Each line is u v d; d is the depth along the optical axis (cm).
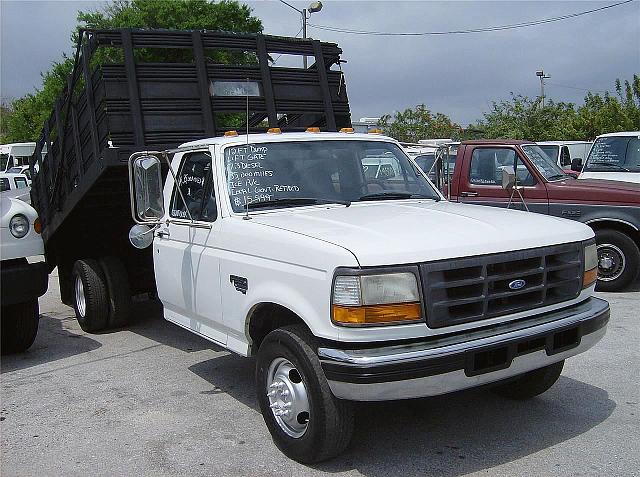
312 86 786
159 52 760
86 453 453
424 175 589
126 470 425
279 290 417
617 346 654
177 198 562
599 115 2895
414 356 362
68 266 901
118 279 767
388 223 425
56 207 812
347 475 407
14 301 627
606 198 877
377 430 470
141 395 561
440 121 3403
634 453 425
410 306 369
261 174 509
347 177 534
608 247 890
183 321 561
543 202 912
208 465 428
